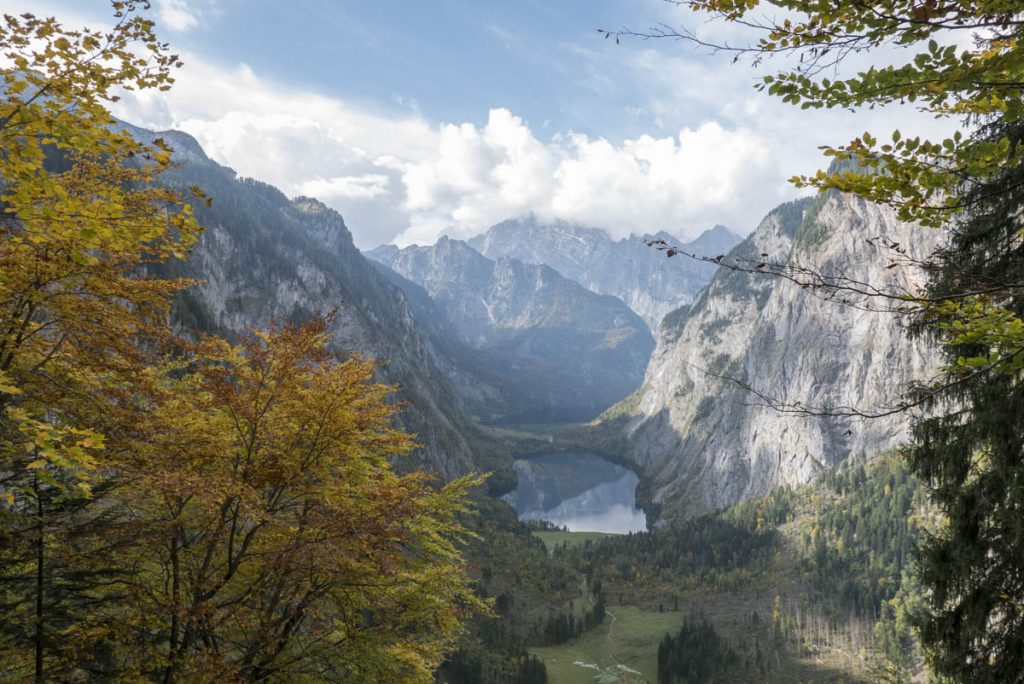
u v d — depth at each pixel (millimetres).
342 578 14664
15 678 12453
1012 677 11570
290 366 14484
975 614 12422
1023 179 10375
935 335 11336
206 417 14773
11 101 6855
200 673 12500
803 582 191125
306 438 14820
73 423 11336
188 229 9000
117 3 7121
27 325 10352
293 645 15930
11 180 7117
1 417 10312
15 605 13047
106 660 13875
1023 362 6289
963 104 6285
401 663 16156
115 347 11125
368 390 16672
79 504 13297
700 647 150375
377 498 14891
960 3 5289
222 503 13133
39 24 7082
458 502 17766
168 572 14508
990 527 12523
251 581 15750
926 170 5520
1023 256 11094
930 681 14906
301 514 14875
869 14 5387
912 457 14281
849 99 5891
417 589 15898
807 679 139000
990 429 11789
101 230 7676
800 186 6066
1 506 12961
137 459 12148
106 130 7441
